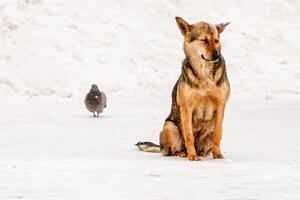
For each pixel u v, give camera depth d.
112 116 16.88
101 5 30.62
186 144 9.45
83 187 6.71
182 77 9.51
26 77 24.84
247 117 16.45
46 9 29.12
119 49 28.00
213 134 9.76
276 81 26.66
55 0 29.83
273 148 10.73
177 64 27.81
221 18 32.41
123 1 31.44
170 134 9.74
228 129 13.77
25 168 8.05
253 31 31.30
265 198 6.14
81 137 12.42
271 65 28.72
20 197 6.20
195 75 9.30
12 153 9.91
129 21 30.19
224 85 9.41
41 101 21.94
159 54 28.17
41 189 6.60
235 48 29.92
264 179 7.25
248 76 27.36
